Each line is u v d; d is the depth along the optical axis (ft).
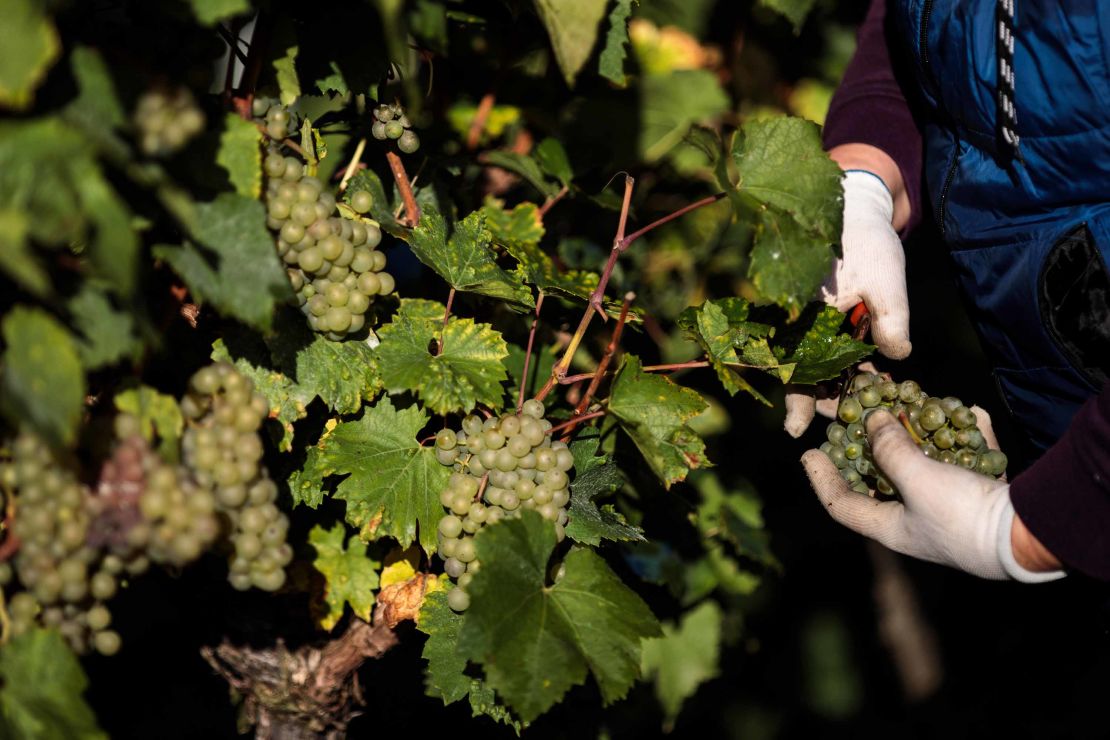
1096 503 4.95
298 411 5.27
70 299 4.00
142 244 4.60
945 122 6.38
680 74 8.87
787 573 12.85
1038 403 6.21
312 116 8.46
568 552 5.31
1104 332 5.59
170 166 4.35
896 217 7.41
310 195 4.88
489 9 7.13
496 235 6.45
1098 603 6.26
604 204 7.42
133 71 3.98
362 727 8.59
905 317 6.61
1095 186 5.45
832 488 6.25
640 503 7.68
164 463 4.20
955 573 14.12
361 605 6.09
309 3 5.54
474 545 4.88
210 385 4.35
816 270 5.67
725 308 6.25
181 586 6.36
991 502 5.48
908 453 5.75
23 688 4.05
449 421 6.04
